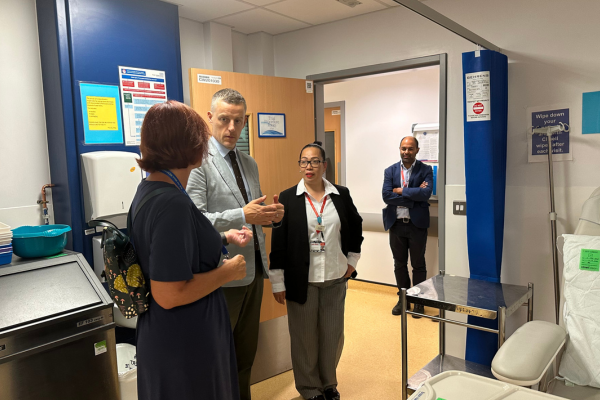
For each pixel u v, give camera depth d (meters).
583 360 1.70
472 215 2.32
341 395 2.44
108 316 1.87
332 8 2.91
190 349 1.20
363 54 3.11
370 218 4.52
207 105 2.71
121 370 2.08
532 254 2.51
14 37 2.22
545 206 2.45
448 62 2.74
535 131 2.34
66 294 1.81
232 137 1.96
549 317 2.47
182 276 1.12
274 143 3.04
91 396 1.84
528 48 2.45
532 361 1.45
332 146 4.93
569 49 2.33
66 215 2.28
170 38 2.60
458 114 2.72
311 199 2.21
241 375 2.19
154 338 1.18
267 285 2.86
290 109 3.12
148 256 1.16
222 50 3.22
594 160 2.30
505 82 2.40
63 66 2.15
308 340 2.23
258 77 2.94
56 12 2.12
